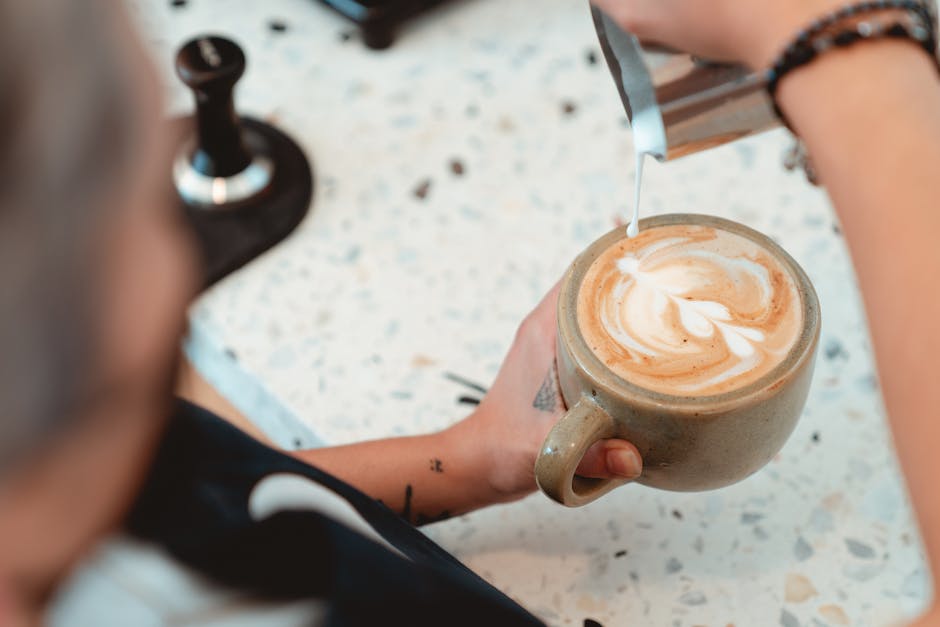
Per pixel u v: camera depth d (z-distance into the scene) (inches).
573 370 21.3
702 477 21.7
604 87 37.4
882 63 13.6
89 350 7.4
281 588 16.2
